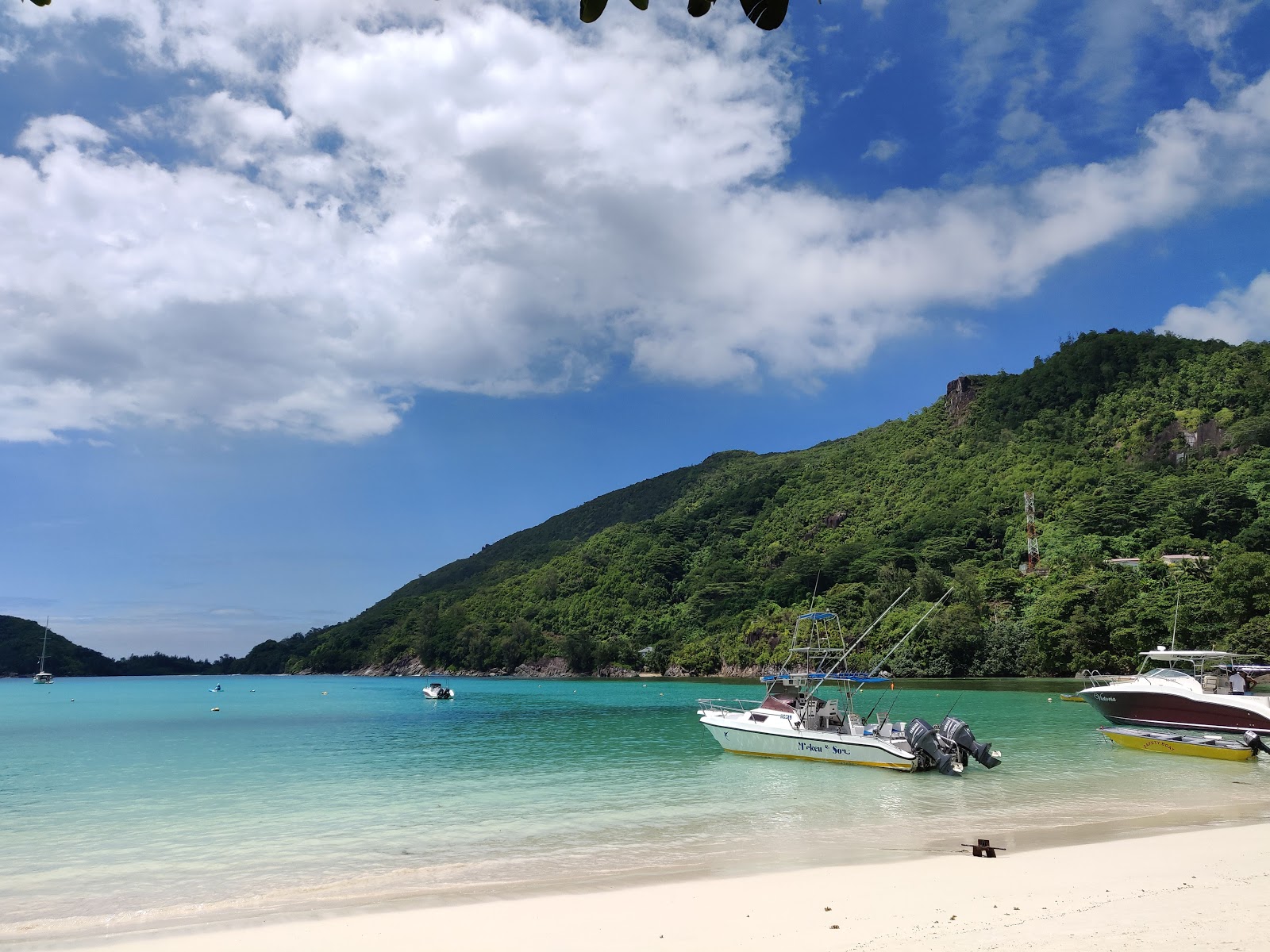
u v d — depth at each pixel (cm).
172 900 1516
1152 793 2467
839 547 17088
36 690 13600
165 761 3647
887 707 6116
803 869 1555
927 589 12719
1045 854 1605
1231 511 12531
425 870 1700
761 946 1052
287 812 2377
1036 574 12581
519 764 3416
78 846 1970
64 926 1366
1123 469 15350
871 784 2678
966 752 2888
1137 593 9838
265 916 1384
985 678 10512
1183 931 1016
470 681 16212
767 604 15550
